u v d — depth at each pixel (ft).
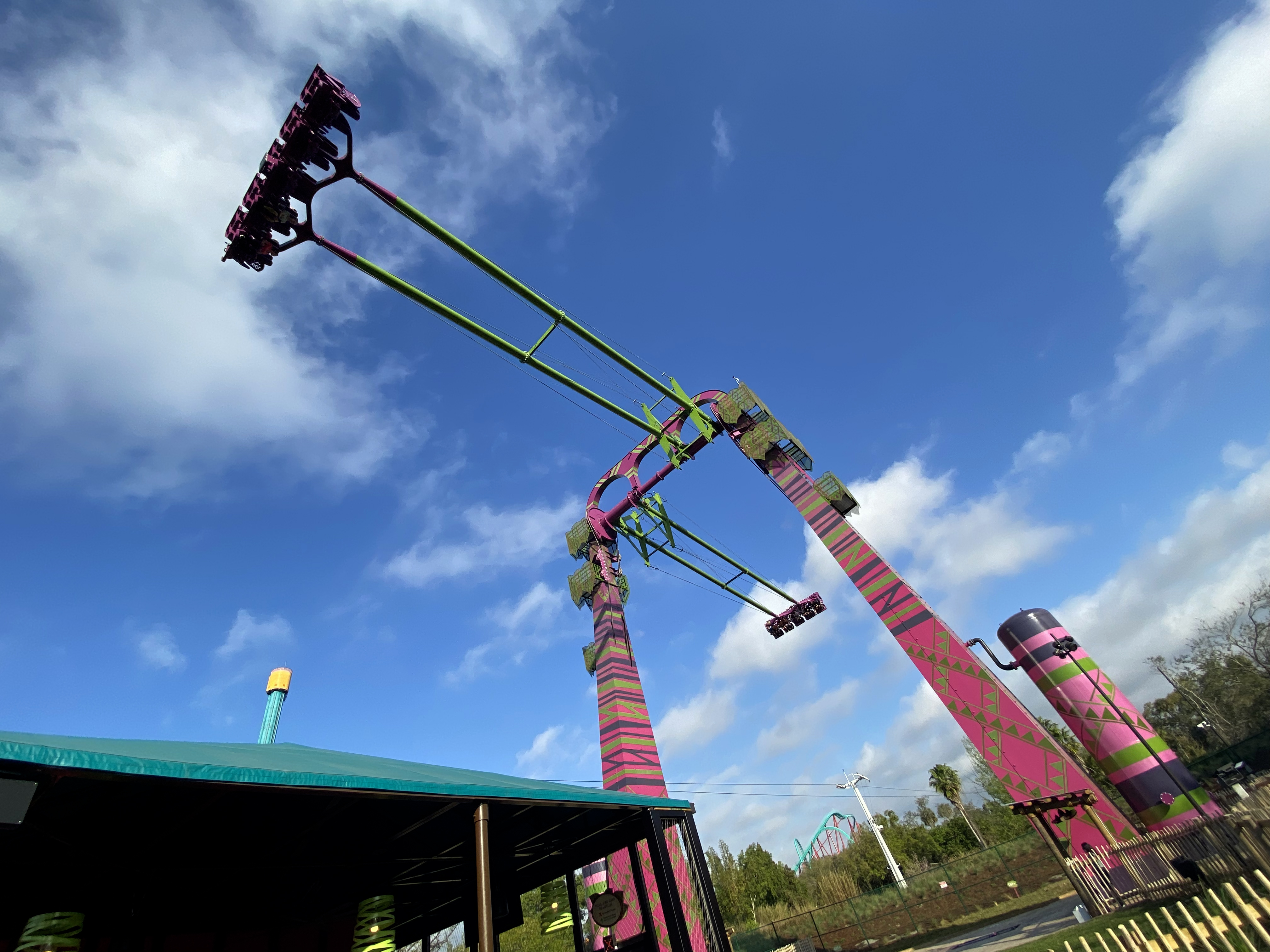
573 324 80.07
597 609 127.75
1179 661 210.18
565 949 152.25
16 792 14.58
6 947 25.91
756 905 213.05
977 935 89.10
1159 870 54.44
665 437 124.88
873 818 237.45
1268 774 77.41
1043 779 79.05
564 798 30.45
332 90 46.62
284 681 74.43
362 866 34.53
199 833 28.14
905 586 98.53
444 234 64.80
